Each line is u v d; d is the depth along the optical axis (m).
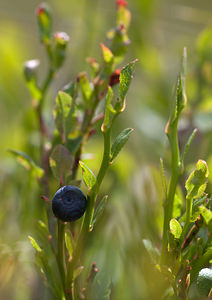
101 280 0.23
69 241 0.22
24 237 0.28
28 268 0.27
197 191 0.21
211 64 0.39
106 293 0.23
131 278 0.25
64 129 0.24
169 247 0.22
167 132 0.23
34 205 0.29
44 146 0.27
